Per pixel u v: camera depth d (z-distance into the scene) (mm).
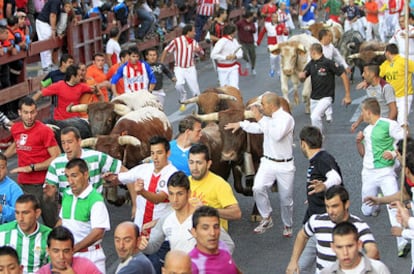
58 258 7699
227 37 20438
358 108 21078
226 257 7820
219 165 12734
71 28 21859
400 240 11391
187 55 20719
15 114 19219
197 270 7715
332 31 25453
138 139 12812
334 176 10078
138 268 7277
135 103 14445
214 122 13031
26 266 8578
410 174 9148
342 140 18031
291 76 20703
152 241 8703
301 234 8703
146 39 26875
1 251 7453
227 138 12656
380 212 13469
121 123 12992
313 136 10289
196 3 31359
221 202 9273
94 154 10375
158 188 9602
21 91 19203
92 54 23422
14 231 8578
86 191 9047
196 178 9297
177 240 8547
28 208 8430
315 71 16469
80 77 14828
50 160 11539
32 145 11508
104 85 16766
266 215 12594
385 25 31672
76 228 9062
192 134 10508
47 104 19891
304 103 21734
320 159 10219
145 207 9664
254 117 12734
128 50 16828
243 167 13211
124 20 25359
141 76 16953
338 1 31062
